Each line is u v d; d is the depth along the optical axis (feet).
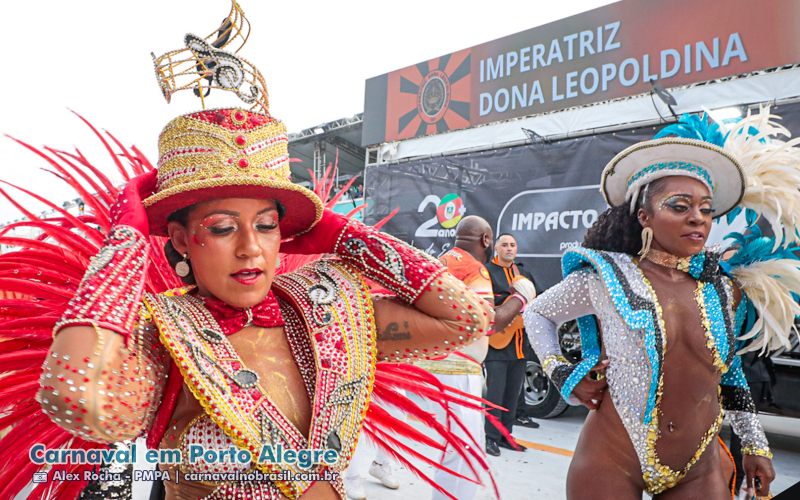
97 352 2.72
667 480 5.68
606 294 6.08
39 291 3.96
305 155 34.30
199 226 3.25
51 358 2.72
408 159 25.58
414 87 25.27
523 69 21.97
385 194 26.07
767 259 6.70
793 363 13.23
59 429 3.86
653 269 6.04
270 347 3.47
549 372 6.30
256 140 3.33
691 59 18.11
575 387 5.98
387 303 3.97
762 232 6.92
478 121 23.24
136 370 2.95
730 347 5.84
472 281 10.44
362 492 10.79
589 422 6.03
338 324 3.54
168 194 3.15
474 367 9.23
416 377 4.80
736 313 6.61
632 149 6.04
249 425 3.08
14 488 3.77
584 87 20.45
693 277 6.03
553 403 17.93
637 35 19.21
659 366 5.62
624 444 5.68
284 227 4.02
